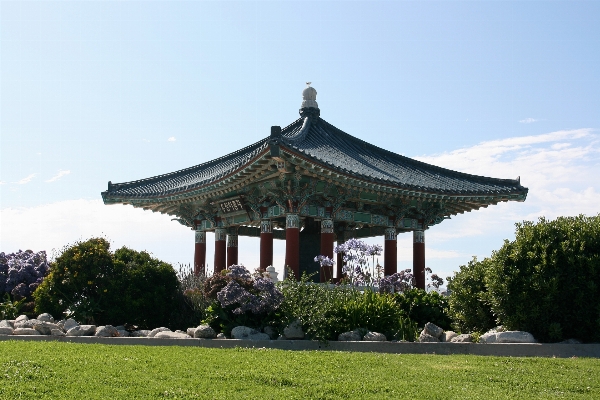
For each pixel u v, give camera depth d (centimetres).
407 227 3497
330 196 3105
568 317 1745
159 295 2344
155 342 1833
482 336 1773
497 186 3462
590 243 1767
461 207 3628
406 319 2033
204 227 3653
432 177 3534
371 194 3259
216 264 3531
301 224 3647
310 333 1841
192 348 1662
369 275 2197
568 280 1745
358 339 1842
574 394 1210
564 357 1648
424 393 1197
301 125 3619
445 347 1716
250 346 1791
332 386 1230
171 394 1165
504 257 1830
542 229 1831
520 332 1725
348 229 3994
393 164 3584
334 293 2086
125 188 3644
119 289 2338
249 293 2000
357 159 3356
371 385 1244
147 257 2462
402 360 1515
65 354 1502
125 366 1377
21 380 1238
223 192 3131
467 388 1244
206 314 2136
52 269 2439
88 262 2362
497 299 1816
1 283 2864
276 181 2977
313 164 2600
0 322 2189
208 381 1264
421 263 3525
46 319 2255
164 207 3753
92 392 1176
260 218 3184
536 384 1278
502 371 1390
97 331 1939
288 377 1295
